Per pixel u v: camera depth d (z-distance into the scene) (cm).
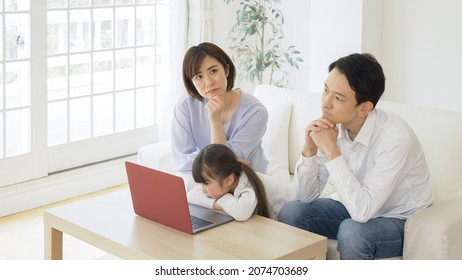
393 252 323
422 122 375
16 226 493
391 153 318
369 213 314
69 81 554
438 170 364
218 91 365
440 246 309
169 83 593
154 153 423
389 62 582
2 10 497
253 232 317
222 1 623
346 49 570
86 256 446
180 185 308
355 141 330
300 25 617
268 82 648
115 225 326
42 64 523
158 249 301
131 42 593
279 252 297
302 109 425
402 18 569
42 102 528
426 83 566
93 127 579
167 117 598
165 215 322
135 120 603
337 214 346
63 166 556
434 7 552
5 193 511
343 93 313
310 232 320
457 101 554
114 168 580
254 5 605
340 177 316
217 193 338
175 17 588
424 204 333
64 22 549
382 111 333
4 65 505
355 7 559
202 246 303
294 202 350
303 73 625
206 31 601
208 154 334
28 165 527
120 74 591
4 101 508
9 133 522
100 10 569
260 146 391
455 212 322
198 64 362
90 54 566
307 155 339
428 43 560
